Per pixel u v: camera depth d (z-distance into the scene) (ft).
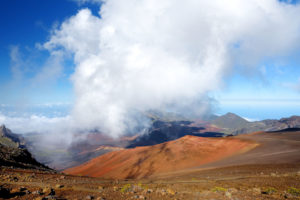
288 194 36.96
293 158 101.71
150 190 42.45
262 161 105.09
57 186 46.91
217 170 98.32
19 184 47.52
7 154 105.29
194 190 45.57
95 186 51.67
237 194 36.24
